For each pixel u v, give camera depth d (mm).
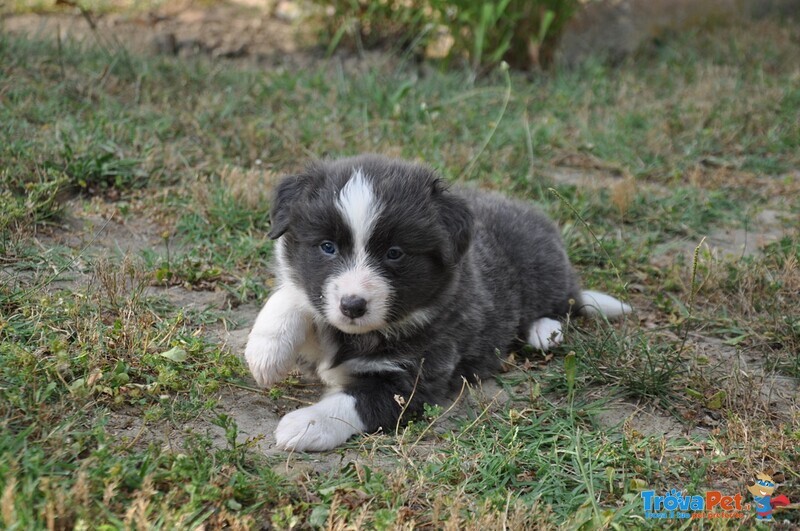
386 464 1057
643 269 1397
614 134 1760
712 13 2602
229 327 1220
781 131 1850
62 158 1405
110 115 1545
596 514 1000
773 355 1236
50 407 1033
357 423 1096
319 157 1535
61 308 1159
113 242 1321
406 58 2150
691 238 1492
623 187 1523
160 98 1644
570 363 1144
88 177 1410
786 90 2049
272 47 2191
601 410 1147
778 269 1382
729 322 1288
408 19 2211
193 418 1075
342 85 1864
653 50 2414
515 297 1246
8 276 1205
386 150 1562
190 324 1210
